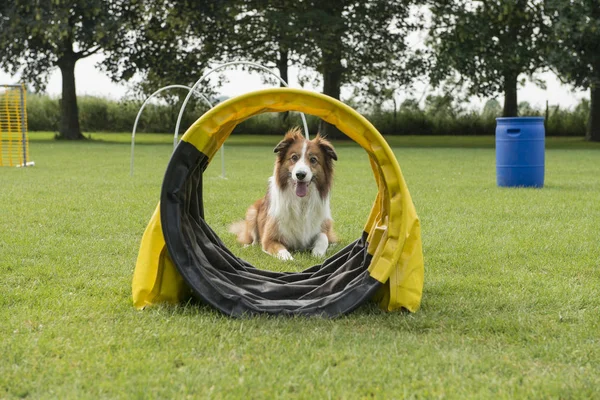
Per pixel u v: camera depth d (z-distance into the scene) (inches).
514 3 916.0
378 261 140.9
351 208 311.4
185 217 153.0
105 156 724.7
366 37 998.4
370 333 126.0
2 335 121.8
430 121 1328.7
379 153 140.6
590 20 853.2
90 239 223.9
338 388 98.2
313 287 156.1
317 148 215.0
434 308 144.8
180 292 145.7
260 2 1025.5
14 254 197.6
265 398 94.8
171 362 108.3
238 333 124.0
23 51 1026.1
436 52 1085.8
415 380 101.5
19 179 447.5
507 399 94.4
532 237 231.6
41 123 1396.4
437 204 321.7
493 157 730.2
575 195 356.8
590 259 196.1
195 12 989.8
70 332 123.3
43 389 98.0
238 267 172.9
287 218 215.6
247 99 138.3
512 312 141.9
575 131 1272.1
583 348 117.4
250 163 629.0
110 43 962.1
